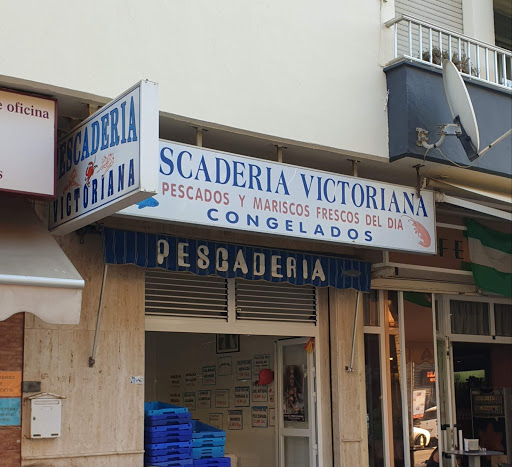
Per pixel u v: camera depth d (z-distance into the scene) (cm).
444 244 1035
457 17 1036
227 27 764
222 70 754
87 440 719
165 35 723
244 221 737
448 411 1070
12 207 695
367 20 872
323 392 927
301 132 799
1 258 607
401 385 1003
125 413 746
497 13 1078
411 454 993
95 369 735
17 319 697
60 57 660
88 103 690
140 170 588
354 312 952
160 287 821
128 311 767
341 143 827
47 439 697
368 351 986
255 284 897
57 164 708
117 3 697
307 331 930
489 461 1130
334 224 801
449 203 911
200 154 720
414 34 967
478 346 1202
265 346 1018
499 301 1167
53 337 715
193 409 1138
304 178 787
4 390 682
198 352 1142
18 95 652
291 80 801
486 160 905
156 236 780
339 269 920
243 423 1044
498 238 1088
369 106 855
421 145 845
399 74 859
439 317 1090
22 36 643
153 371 1223
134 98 605
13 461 678
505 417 1127
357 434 925
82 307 736
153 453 774
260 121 773
